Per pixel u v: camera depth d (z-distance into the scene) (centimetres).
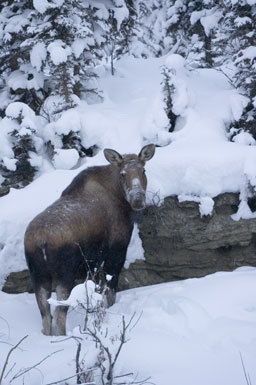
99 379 1809
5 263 3120
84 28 3975
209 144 3488
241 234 3259
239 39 4203
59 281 2439
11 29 4116
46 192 3328
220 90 4325
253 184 3222
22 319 2600
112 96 4372
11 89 4322
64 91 3959
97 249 2667
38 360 1961
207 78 4641
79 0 4166
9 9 4316
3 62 4366
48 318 2420
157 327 2323
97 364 1783
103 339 1970
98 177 2802
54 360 1938
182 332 2264
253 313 2384
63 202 2608
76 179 2778
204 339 2156
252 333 2153
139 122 3856
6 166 3556
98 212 2672
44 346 2130
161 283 3241
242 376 1820
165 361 1942
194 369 1881
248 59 3966
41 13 3903
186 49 6256
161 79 4575
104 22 4491
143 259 3312
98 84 4362
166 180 3312
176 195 3306
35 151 3794
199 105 3981
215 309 2441
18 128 3691
